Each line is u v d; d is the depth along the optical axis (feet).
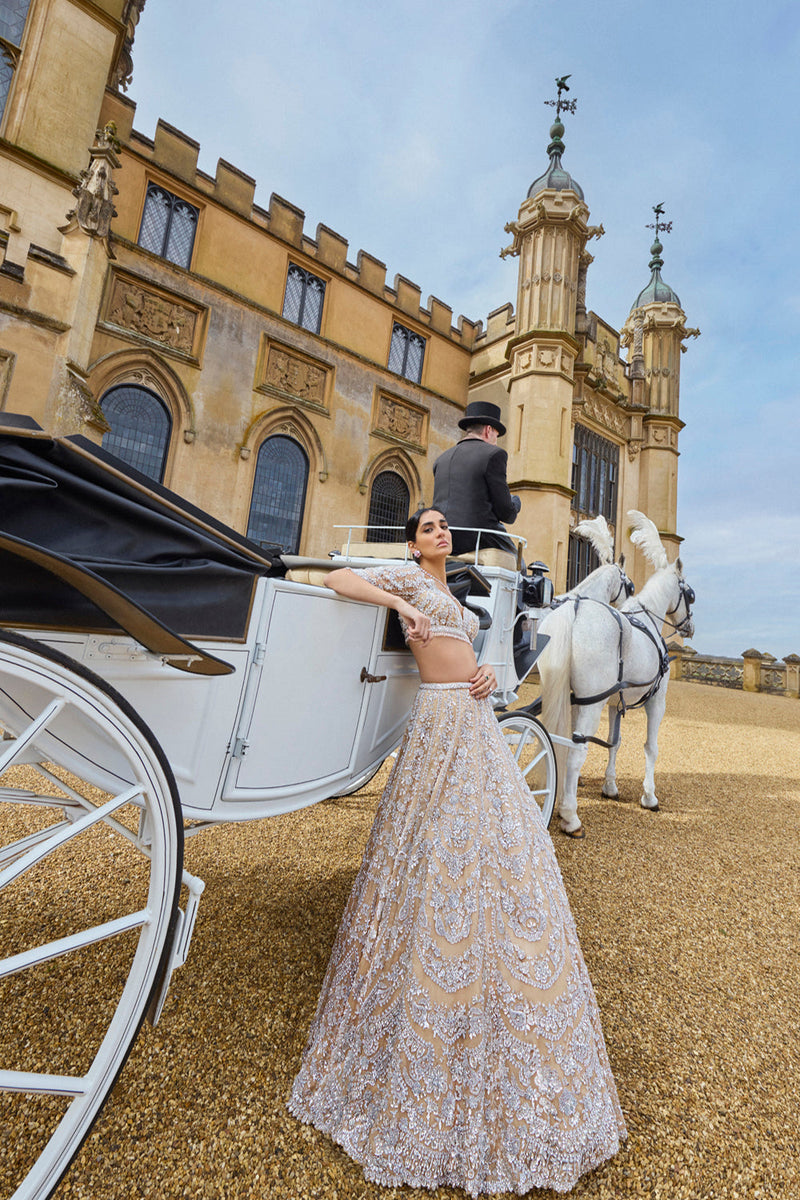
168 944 4.54
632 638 14.05
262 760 5.97
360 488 49.14
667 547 65.92
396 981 4.97
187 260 41.14
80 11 30.94
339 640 6.72
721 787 19.06
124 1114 4.92
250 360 42.68
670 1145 5.12
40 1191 3.71
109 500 4.46
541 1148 4.44
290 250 45.75
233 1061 5.63
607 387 63.67
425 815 5.44
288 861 10.52
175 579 4.90
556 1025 4.74
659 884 10.84
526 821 5.50
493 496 10.97
